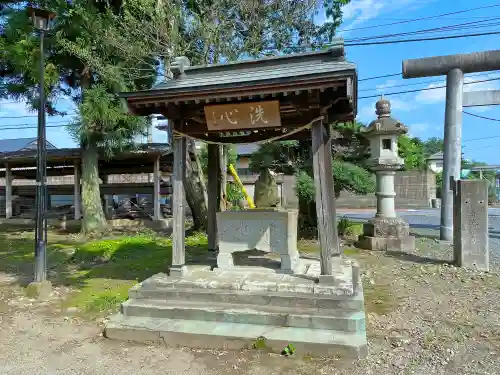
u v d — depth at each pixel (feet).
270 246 20.59
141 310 17.34
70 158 56.39
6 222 63.00
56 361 14.34
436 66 39.32
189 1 40.04
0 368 13.88
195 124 20.70
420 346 14.99
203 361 14.11
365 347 14.17
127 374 13.30
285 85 16.61
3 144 100.27
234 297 17.37
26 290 22.17
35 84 39.86
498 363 13.62
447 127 39.60
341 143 43.11
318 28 42.39
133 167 61.72
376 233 35.35
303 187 37.78
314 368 13.42
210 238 28.43
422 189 90.89
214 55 38.58
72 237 47.34
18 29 36.65
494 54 37.65
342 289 16.97
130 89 41.29
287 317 15.85
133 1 35.37
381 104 35.91
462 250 27.63
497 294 21.42
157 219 56.39
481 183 27.17
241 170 81.56
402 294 21.71
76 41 39.14
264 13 38.65
